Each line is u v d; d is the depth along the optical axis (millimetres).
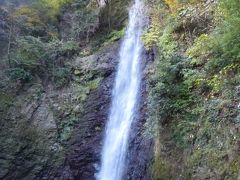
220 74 7910
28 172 13086
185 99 8727
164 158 8586
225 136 7105
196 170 7414
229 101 7406
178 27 10547
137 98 12000
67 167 13289
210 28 9578
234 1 7305
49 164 13211
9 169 12961
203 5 10344
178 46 10109
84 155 13305
